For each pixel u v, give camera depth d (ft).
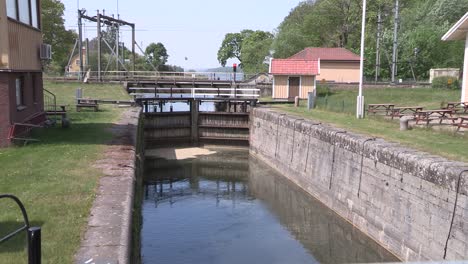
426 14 172.55
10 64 38.81
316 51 136.26
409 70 154.81
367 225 39.32
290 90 94.89
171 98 85.56
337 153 45.85
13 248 18.71
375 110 66.13
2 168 31.81
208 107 127.85
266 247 38.32
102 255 18.39
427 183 30.76
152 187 59.67
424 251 31.14
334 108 72.33
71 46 193.88
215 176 65.41
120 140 44.62
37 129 48.80
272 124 69.56
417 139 42.06
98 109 73.77
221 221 45.42
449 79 99.40
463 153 34.96
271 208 50.19
